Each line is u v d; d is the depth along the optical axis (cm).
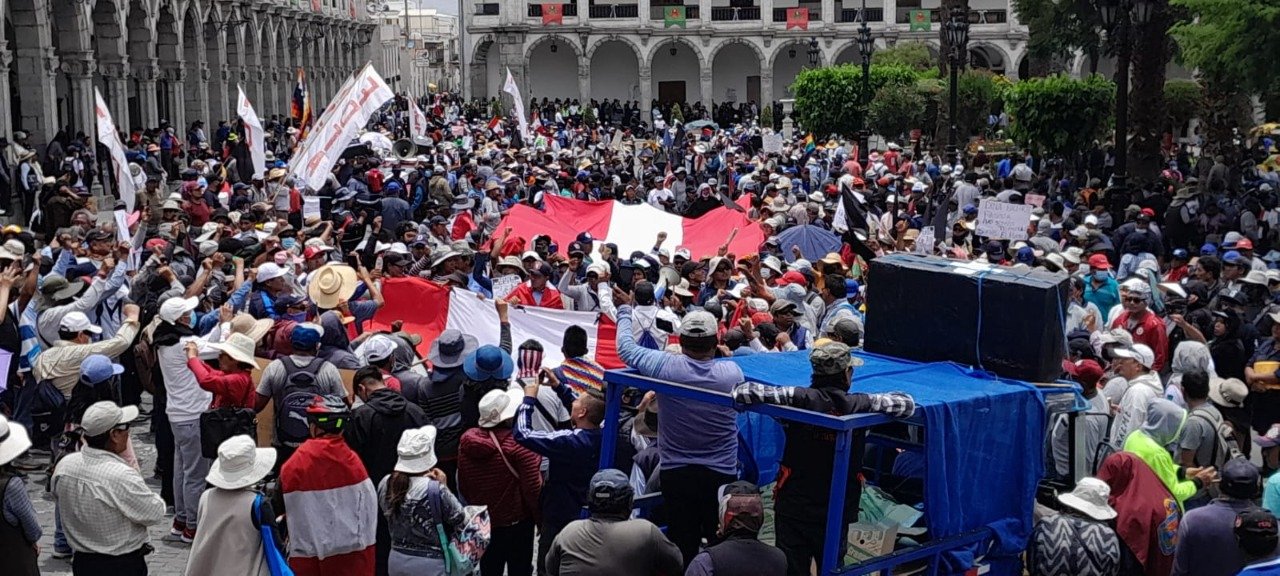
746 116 8488
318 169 2353
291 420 1074
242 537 870
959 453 830
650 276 1816
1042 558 894
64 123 4188
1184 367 1205
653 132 7506
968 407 834
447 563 890
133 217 2003
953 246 2127
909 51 6359
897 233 2217
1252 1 2520
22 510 867
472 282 1672
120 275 1454
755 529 749
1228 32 2559
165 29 4791
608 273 1725
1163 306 1769
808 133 5322
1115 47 3578
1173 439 1079
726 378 873
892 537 820
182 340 1166
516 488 1002
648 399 1014
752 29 8831
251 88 5900
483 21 8938
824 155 4356
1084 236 2150
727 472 906
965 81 4447
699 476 899
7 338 1323
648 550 766
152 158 3519
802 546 833
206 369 1073
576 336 1123
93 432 906
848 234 1975
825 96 5062
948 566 839
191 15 5031
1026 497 876
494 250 1919
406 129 5500
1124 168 2584
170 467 1298
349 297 1476
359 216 2372
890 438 925
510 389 1073
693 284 1672
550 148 4912
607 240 2264
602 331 1422
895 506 891
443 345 1096
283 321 1252
